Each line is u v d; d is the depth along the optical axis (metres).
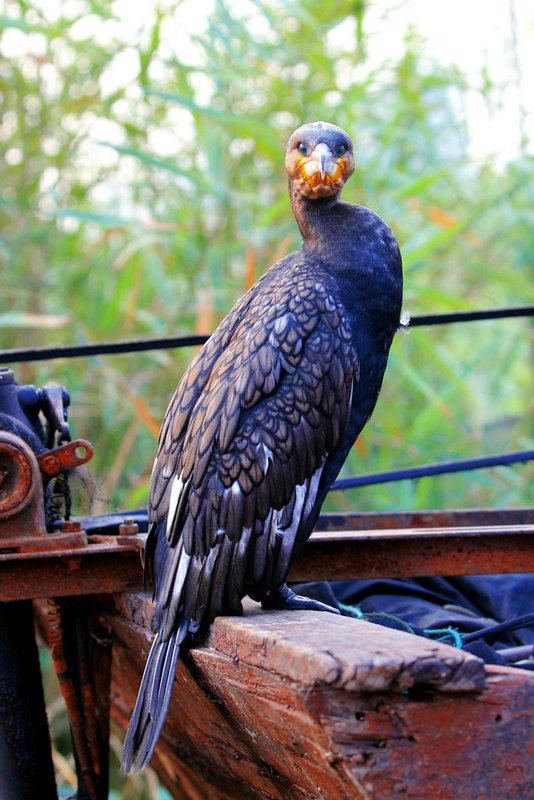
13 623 2.45
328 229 2.05
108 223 4.55
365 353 1.98
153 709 1.72
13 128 5.28
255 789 2.07
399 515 3.14
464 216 5.29
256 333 1.90
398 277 2.05
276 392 1.84
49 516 2.52
